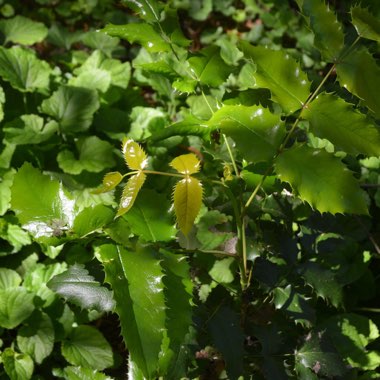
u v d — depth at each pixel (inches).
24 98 75.8
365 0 47.7
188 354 45.5
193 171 40.6
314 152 42.1
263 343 47.8
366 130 42.1
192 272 50.3
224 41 87.6
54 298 58.2
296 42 105.3
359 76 41.9
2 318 56.4
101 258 41.4
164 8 45.0
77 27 105.5
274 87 42.4
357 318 54.1
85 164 67.9
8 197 64.1
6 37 88.4
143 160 41.0
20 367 55.5
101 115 76.4
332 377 49.7
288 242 48.8
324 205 42.2
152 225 43.8
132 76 87.6
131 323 40.3
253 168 44.7
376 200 60.4
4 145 68.1
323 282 48.4
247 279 48.4
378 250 55.8
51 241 42.0
